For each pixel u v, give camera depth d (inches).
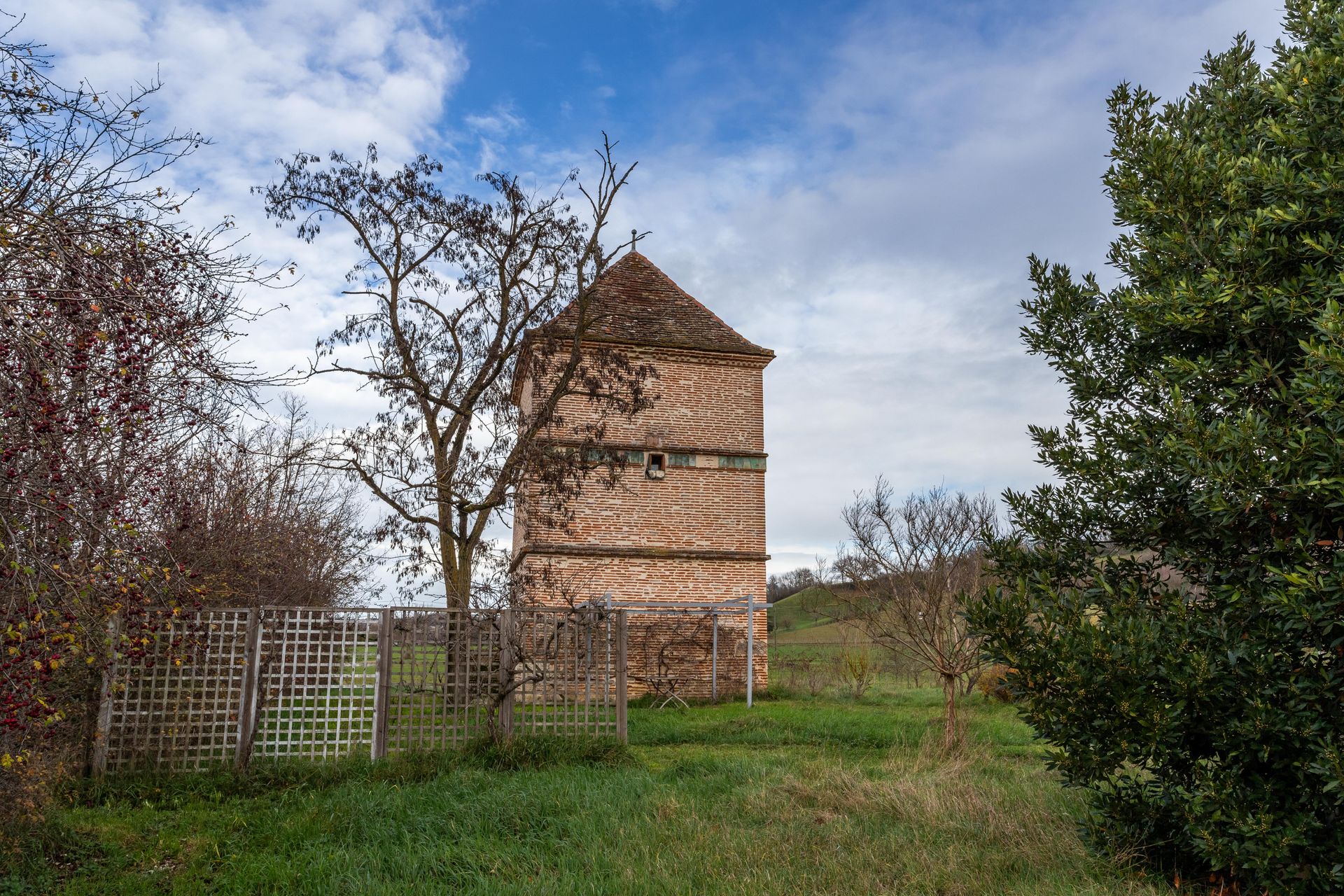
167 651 425.7
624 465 707.4
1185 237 280.2
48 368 220.4
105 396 232.1
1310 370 233.1
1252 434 234.7
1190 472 248.7
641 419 946.7
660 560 926.4
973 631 278.8
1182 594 272.2
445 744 487.8
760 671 930.1
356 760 452.1
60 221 218.4
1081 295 314.8
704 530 941.8
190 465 468.4
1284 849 226.1
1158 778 277.0
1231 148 291.7
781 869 271.9
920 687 1014.4
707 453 957.2
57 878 279.9
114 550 251.9
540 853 298.7
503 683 497.4
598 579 904.9
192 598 372.2
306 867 281.1
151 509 319.0
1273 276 262.7
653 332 976.3
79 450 244.7
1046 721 268.1
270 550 695.7
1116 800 277.6
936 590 526.0
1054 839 296.5
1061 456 299.1
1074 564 300.0
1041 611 279.7
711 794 382.3
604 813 338.3
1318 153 262.2
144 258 234.5
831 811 350.3
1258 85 297.1
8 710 225.8
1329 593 218.1
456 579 621.0
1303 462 228.1
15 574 219.8
